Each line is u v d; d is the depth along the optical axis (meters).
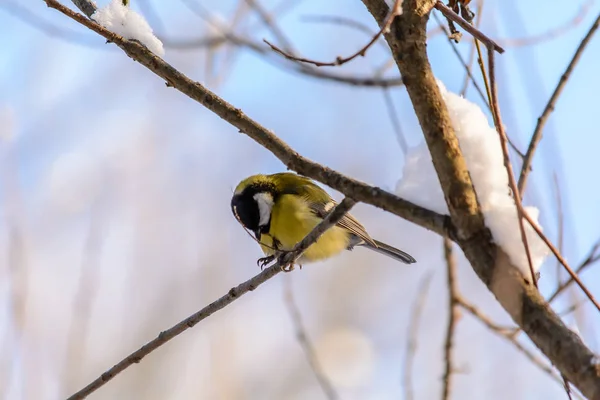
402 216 4.20
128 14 5.48
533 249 3.94
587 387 3.27
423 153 4.30
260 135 4.91
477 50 5.04
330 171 4.60
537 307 3.57
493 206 3.98
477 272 3.82
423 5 3.95
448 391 8.20
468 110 4.26
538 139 4.93
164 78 5.30
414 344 9.19
